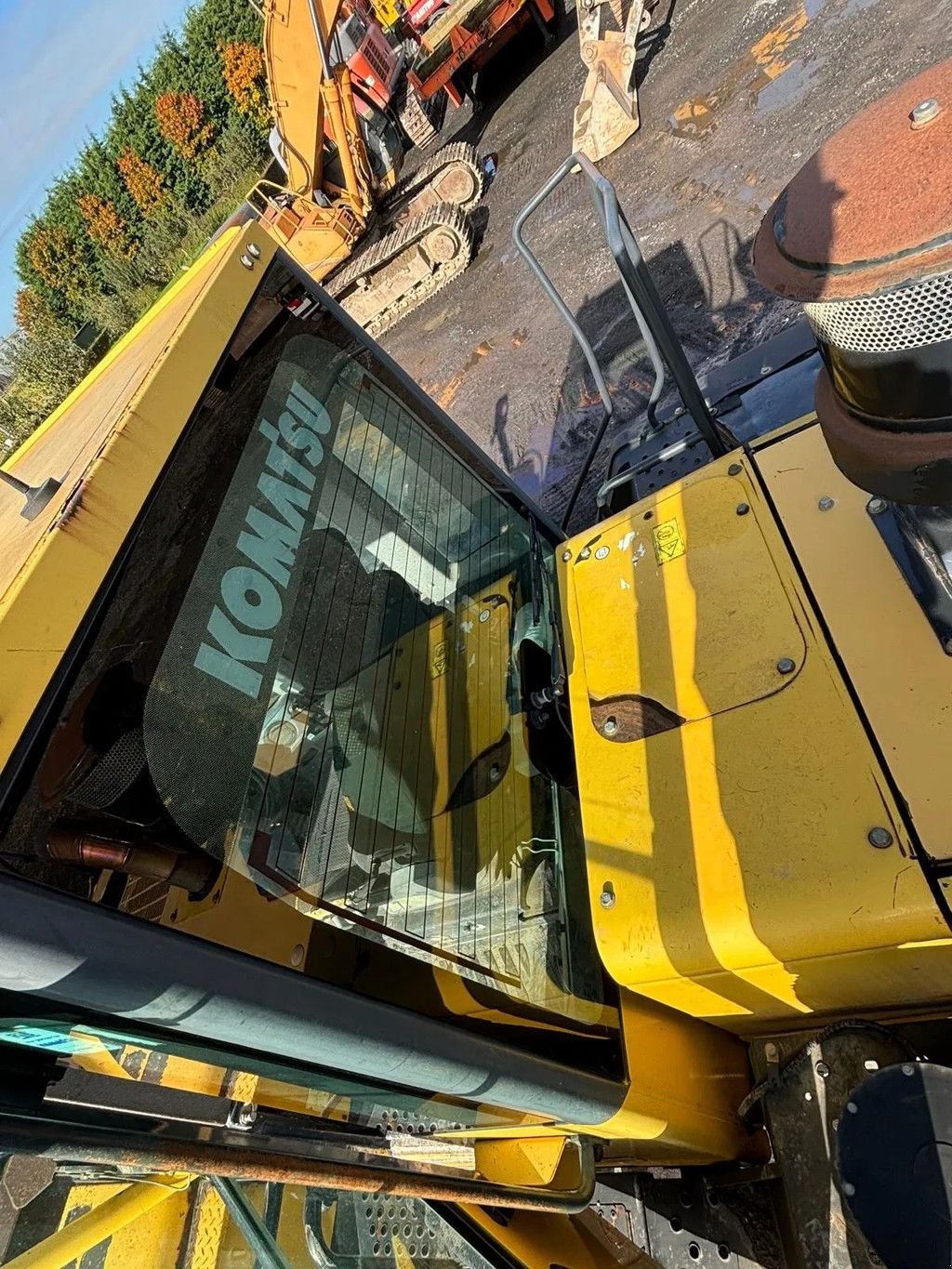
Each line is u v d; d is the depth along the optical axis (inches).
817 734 45.4
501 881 55.1
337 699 52.3
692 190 165.3
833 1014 50.8
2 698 29.1
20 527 40.5
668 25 204.8
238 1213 60.9
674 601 55.6
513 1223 63.6
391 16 247.6
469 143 256.7
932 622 44.9
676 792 48.7
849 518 51.4
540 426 153.4
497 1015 47.4
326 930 46.2
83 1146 33.0
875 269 32.1
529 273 189.2
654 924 45.9
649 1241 64.3
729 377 86.4
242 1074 42.9
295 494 52.7
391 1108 50.3
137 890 36.3
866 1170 43.6
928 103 34.7
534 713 61.3
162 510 39.3
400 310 219.0
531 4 250.1
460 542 70.6
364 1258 61.4
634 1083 48.9
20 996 29.2
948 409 35.1
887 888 39.7
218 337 47.1
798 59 167.5
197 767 40.4
